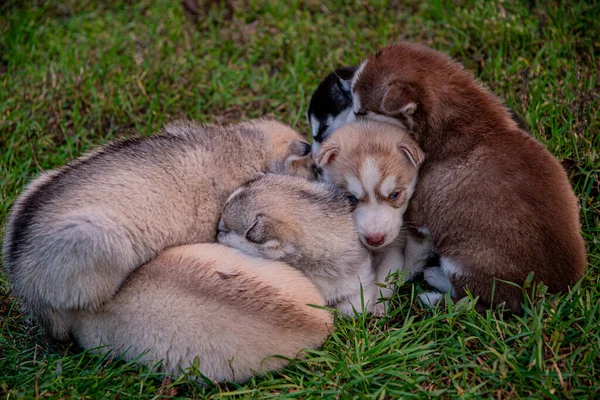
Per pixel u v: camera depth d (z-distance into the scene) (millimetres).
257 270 1188
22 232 1208
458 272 1228
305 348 1167
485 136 1243
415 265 1291
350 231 1253
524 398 1135
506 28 1528
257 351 1154
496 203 1209
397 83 1271
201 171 1271
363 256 1261
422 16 1600
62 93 1506
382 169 1248
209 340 1156
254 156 1311
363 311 1219
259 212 1238
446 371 1173
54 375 1180
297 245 1235
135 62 1559
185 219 1251
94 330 1199
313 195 1256
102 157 1255
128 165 1241
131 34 1615
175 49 1595
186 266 1188
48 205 1209
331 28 1603
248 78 1546
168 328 1165
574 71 1459
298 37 1595
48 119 1484
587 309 1200
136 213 1214
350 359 1184
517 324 1199
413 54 1302
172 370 1174
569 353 1176
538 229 1200
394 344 1193
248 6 1663
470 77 1293
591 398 1132
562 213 1208
